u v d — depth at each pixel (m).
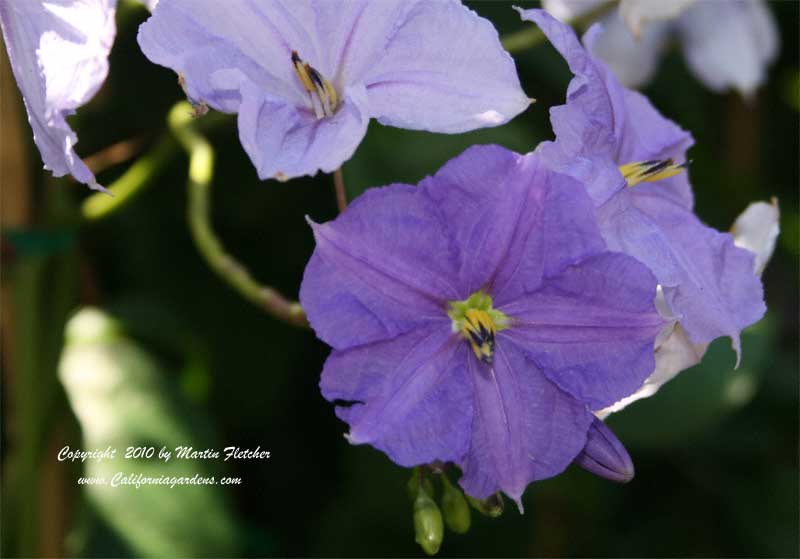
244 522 0.59
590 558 0.61
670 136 0.44
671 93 0.60
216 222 0.58
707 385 0.52
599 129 0.41
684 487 0.64
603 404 0.41
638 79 0.55
